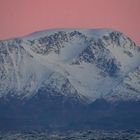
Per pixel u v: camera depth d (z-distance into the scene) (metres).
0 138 136.12
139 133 163.50
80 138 156.38
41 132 170.75
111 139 152.38
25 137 147.50
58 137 156.62
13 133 153.25
